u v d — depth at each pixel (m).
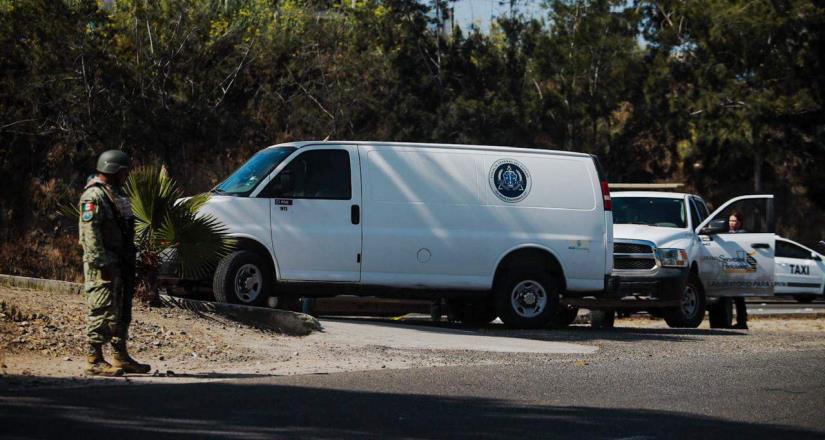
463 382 10.46
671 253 19.14
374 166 16.48
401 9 42.56
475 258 16.78
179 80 38.62
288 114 40.53
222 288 15.52
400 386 10.05
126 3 39.03
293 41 42.03
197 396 8.95
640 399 9.73
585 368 11.93
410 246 16.50
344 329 14.95
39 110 36.38
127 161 10.05
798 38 42.84
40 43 35.94
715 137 42.94
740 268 20.86
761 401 9.84
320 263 16.09
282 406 8.62
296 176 16.14
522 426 8.20
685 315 20.19
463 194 16.84
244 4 42.28
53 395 8.70
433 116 40.91
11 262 32.97
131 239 10.12
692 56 43.16
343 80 40.91
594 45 41.66
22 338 11.04
